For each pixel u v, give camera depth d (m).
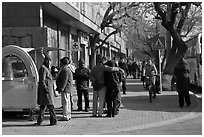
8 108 11.30
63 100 11.59
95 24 33.12
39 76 10.62
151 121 11.39
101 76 12.23
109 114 12.30
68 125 10.77
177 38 20.91
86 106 13.54
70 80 11.58
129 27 33.53
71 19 25.81
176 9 20.66
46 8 21.23
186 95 14.52
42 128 10.32
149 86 16.55
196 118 12.16
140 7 26.66
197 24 29.78
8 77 11.33
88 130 10.04
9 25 20.09
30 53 12.71
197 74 21.80
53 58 24.06
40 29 19.50
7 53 11.25
